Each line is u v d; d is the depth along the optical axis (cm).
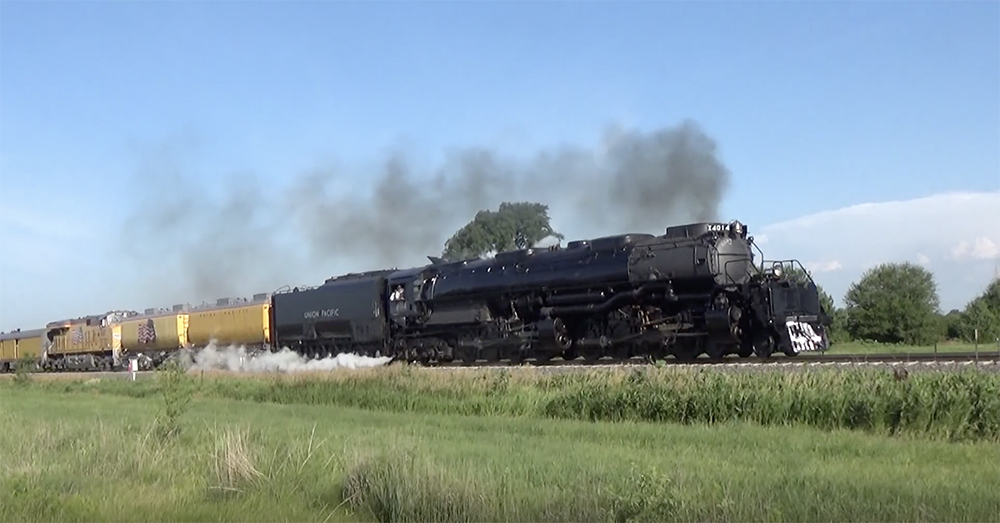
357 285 4281
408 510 1181
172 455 1591
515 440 1769
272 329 5047
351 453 1482
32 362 5931
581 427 1956
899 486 1166
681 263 2880
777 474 1282
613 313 3103
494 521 1129
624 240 3144
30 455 1642
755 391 1983
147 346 6066
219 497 1323
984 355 2836
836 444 1575
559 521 1108
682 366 2366
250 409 2725
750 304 2795
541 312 3328
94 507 1250
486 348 3541
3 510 1255
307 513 1227
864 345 5191
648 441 1714
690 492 1165
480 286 3584
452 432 1941
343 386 3022
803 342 2725
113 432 1845
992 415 1658
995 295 5481
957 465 1355
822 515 1042
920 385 1759
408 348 3962
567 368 2689
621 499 1116
